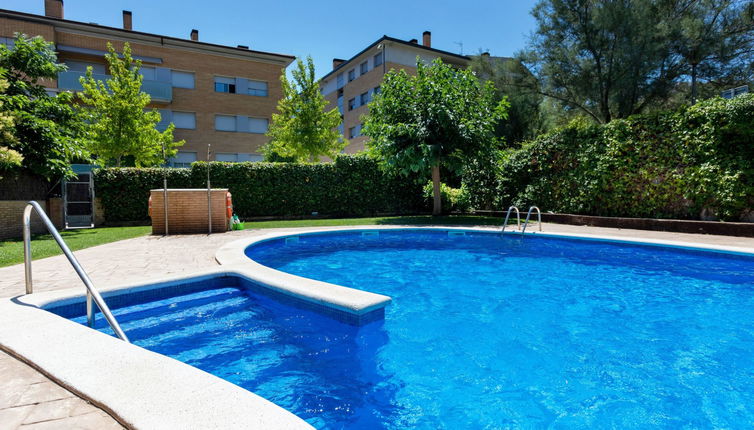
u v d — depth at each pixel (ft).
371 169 53.31
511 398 8.14
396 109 45.62
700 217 30.01
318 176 50.90
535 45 52.11
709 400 7.97
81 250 21.63
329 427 7.20
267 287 13.67
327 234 32.04
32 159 33.78
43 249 21.91
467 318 13.23
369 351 10.55
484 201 53.21
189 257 19.17
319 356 10.09
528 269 21.04
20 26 67.36
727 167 27.66
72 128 41.09
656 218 32.58
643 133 33.24
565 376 9.07
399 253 25.79
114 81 61.41
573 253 25.23
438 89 44.21
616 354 10.29
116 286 12.44
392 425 7.23
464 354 10.36
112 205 42.50
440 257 24.47
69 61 73.31
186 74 83.56
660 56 42.06
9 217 31.81
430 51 101.40
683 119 30.32
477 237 31.99
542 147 43.11
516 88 56.39
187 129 83.71
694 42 41.34
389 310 14.06
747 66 45.21
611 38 45.29
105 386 5.66
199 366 9.43
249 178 47.52
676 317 13.28
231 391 5.50
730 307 14.24
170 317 12.63
